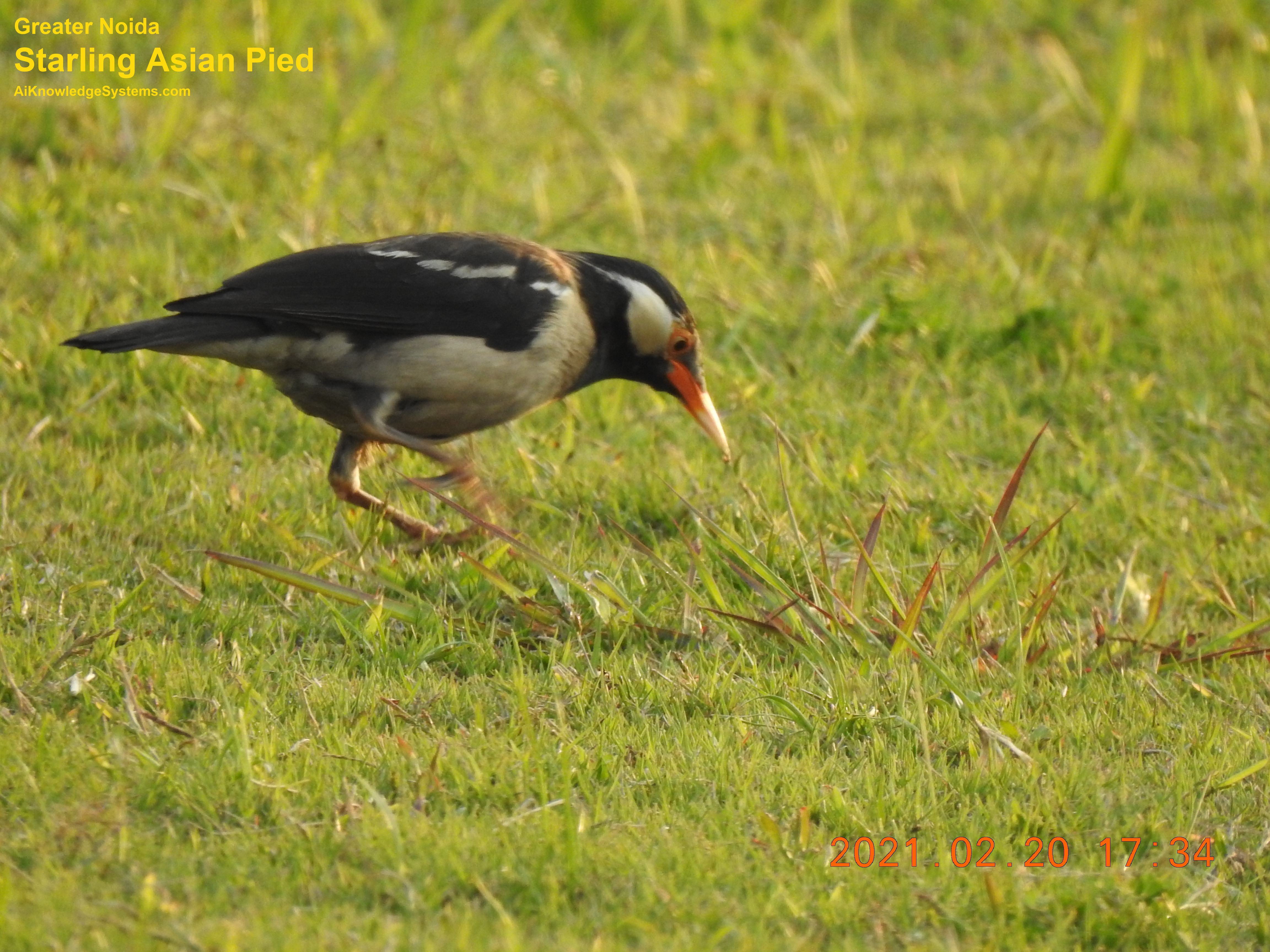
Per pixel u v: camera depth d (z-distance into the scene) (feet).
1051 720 27.76
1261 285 50.01
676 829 23.12
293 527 33.50
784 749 26.05
